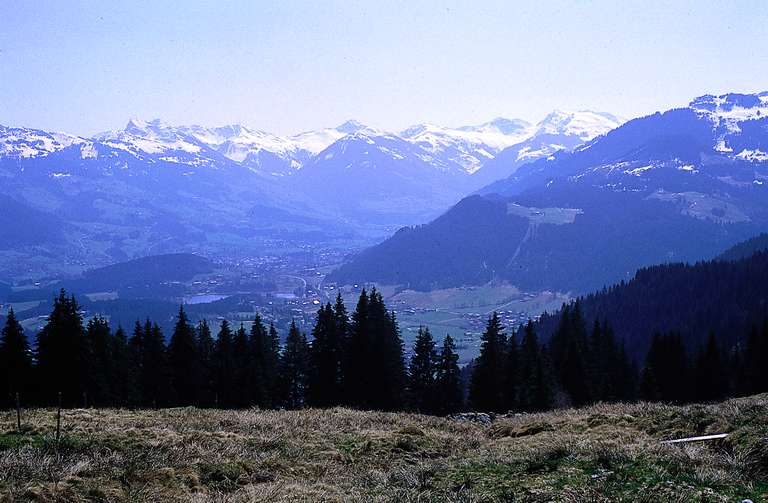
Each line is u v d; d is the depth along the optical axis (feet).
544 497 44.47
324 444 76.38
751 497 41.45
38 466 54.34
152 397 190.39
